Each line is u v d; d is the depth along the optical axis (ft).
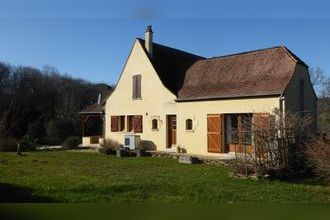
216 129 76.59
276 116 58.70
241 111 72.64
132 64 96.89
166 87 87.56
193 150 80.74
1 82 177.37
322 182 47.67
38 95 179.73
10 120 143.33
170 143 87.25
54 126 144.66
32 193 40.29
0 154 87.86
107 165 66.44
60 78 207.41
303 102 73.51
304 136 54.24
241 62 82.02
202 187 44.04
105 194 40.16
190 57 105.70
